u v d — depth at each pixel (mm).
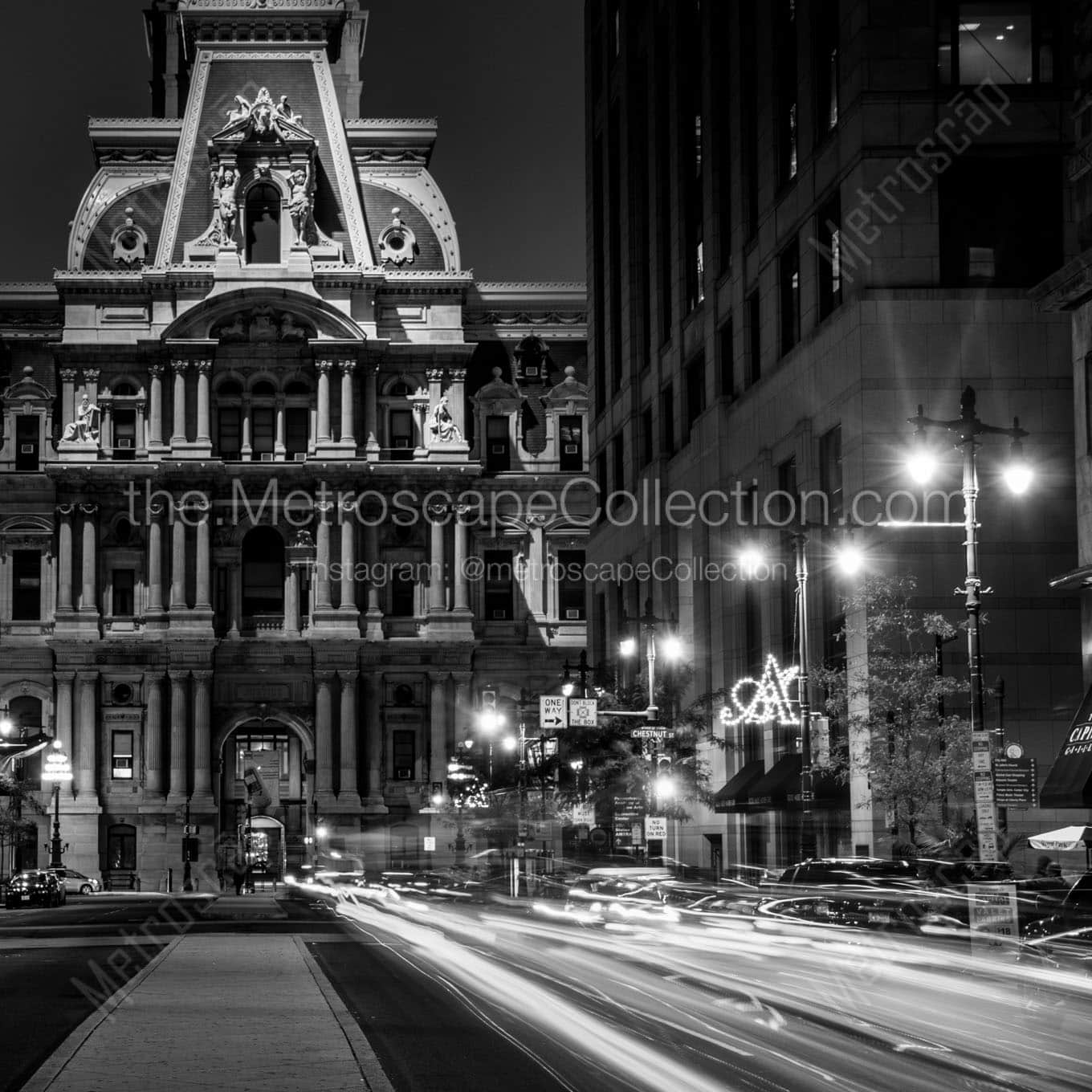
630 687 85500
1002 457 62094
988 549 61719
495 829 126750
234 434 142000
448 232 145375
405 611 142500
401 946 48781
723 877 77375
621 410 106188
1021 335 62531
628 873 58219
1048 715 61000
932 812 54969
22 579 141500
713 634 84875
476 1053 24203
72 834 137250
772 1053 23406
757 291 79375
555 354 149375
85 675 139250
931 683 55812
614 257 109500
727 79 85688
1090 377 51469
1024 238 63156
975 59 63500
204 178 143125
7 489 141125
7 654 140000
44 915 79000
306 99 144500
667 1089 20406
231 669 140750
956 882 40656
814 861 44031
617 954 43438
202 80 144250
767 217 76750
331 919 69188
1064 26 63281
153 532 139375
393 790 141125
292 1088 19828
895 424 62312
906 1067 22000
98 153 145875
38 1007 31094
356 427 141375
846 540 59938
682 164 92688
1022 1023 26906
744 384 80562
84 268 142000
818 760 57375
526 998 31859
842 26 65812
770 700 67875
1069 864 57719
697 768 80312
